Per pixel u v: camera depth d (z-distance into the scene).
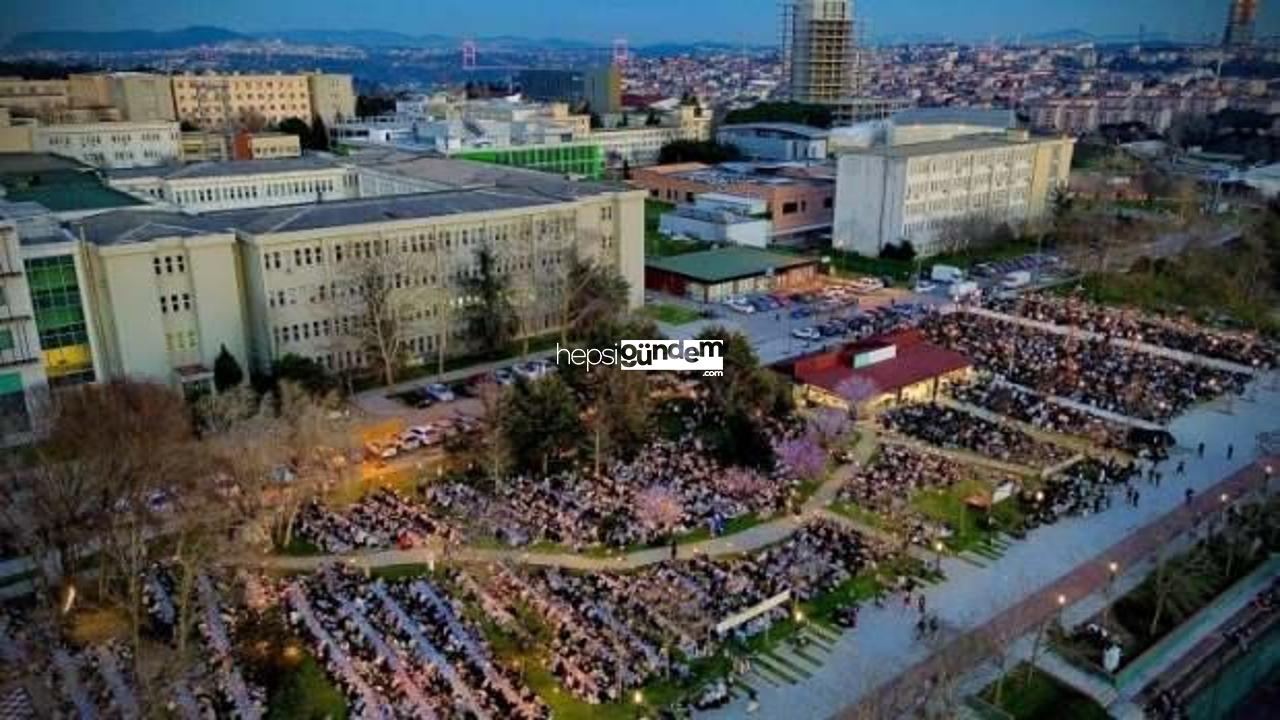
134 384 89.19
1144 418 110.06
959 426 105.12
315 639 66.06
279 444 79.75
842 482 92.56
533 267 135.75
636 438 96.50
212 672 62.72
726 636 67.69
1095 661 67.00
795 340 137.75
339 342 119.44
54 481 72.81
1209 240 192.75
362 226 120.12
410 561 77.06
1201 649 70.25
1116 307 155.00
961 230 194.38
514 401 92.50
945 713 59.03
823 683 63.75
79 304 100.75
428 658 63.94
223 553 74.69
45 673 63.34
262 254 112.50
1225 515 86.44
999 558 79.75
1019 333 140.00
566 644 65.94
